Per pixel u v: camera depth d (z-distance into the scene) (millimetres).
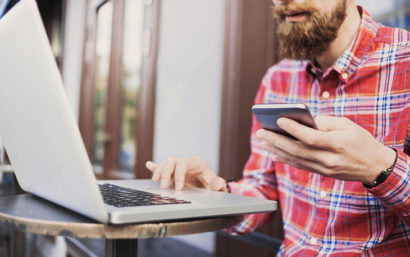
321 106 809
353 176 522
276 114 496
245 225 891
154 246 2049
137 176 2686
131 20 3027
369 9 1330
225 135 1819
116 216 426
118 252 525
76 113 3910
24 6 429
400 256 662
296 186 833
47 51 403
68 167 433
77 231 455
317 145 474
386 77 723
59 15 4465
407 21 1222
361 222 702
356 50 751
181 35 2268
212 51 1983
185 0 2232
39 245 2357
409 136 670
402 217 590
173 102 2330
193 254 1885
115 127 3336
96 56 3691
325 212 754
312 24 704
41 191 589
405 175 531
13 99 522
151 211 453
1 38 497
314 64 844
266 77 997
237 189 871
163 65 2457
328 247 726
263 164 946
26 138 534
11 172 1430
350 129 496
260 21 1689
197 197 607
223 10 1908
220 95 1912
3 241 1819
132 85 3039
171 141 2338
